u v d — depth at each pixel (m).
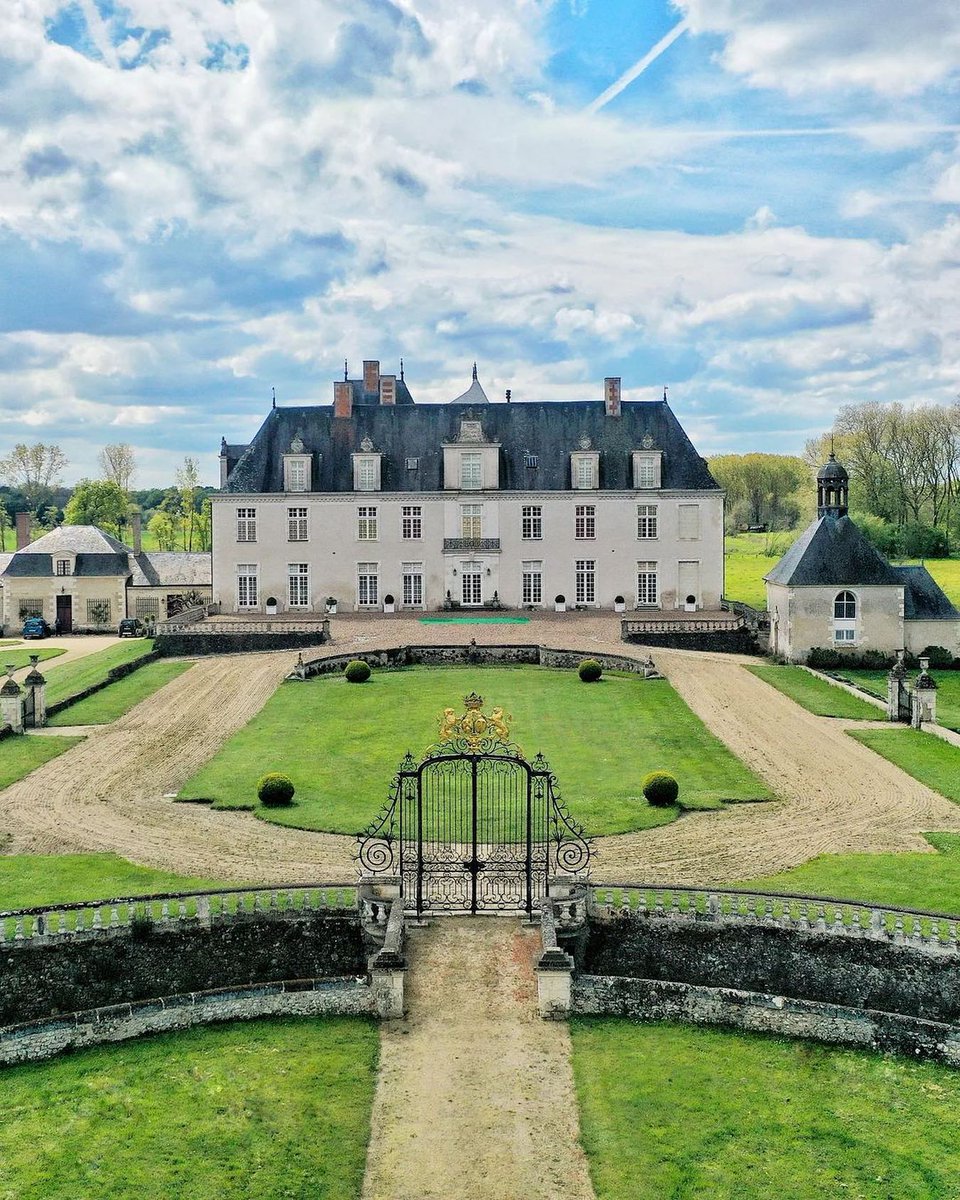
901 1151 19.36
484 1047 22.08
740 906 26.12
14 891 27.62
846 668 57.47
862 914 25.11
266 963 25.80
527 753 40.81
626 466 73.81
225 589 74.69
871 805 34.97
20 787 37.09
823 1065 22.20
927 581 58.84
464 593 74.38
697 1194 18.00
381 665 57.22
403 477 74.38
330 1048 22.36
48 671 58.34
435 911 26.42
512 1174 18.33
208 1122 19.98
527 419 75.50
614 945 25.97
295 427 75.94
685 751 41.00
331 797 35.81
